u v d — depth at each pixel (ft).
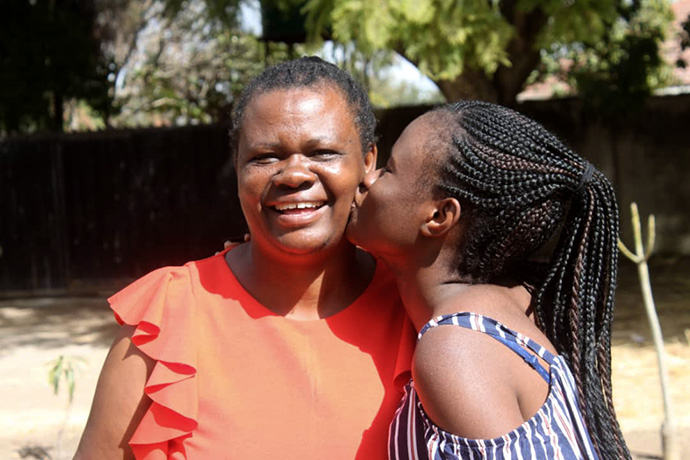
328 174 5.74
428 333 5.23
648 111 36.40
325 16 19.34
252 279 6.12
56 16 40.98
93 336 27.07
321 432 5.60
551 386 5.14
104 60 47.19
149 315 5.68
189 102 55.57
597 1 19.26
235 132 6.09
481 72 26.00
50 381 14.66
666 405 14.14
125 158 35.68
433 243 5.77
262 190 5.74
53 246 36.27
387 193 5.80
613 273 5.98
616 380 19.02
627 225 37.24
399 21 18.57
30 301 35.17
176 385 5.55
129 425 5.65
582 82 35.12
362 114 6.08
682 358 20.68
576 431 5.13
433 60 19.02
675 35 42.32
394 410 5.79
